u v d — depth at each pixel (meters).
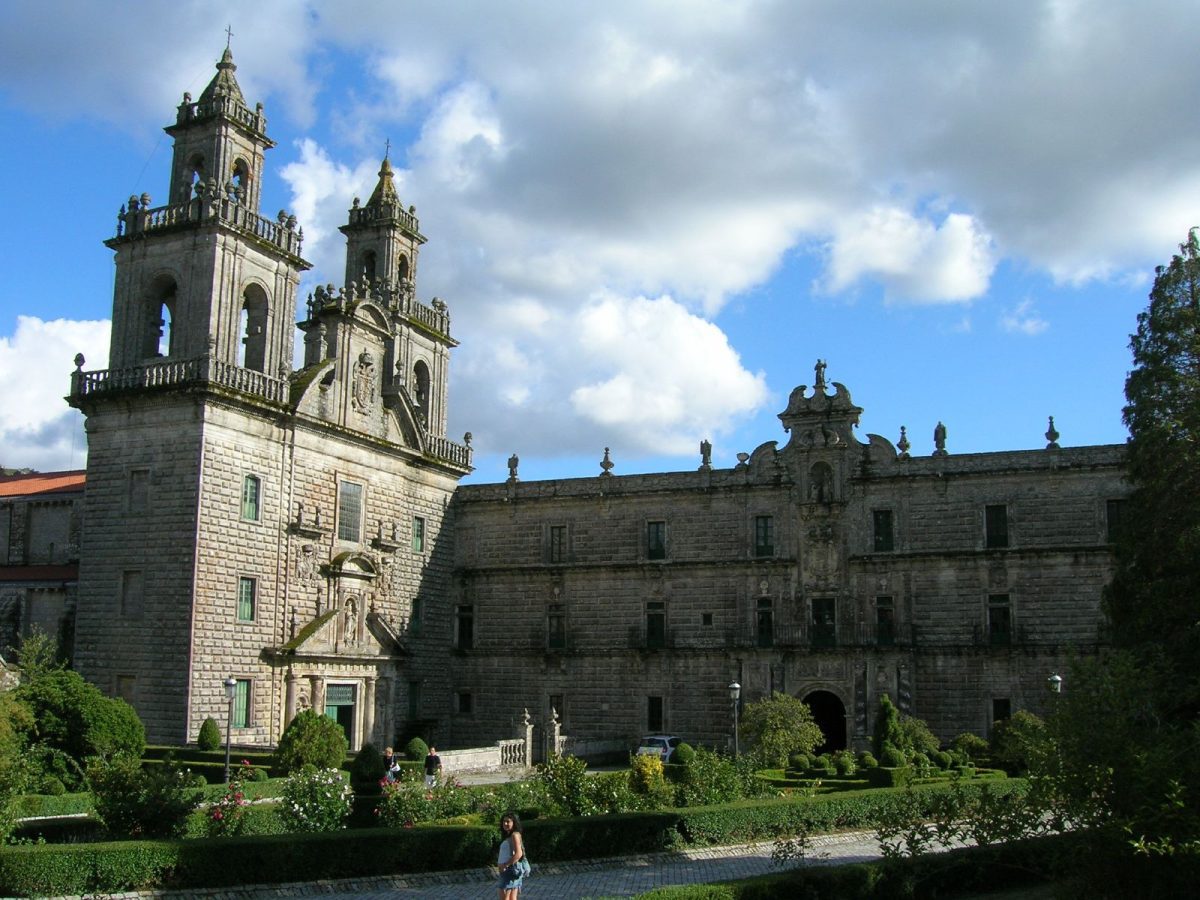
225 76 62.75
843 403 71.19
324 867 28.72
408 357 76.69
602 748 70.00
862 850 34.97
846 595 69.31
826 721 71.56
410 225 79.69
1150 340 46.97
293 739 47.72
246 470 59.25
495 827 31.84
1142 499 44.88
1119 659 22.19
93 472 59.03
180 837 29.22
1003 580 66.19
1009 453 67.12
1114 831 19.98
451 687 77.69
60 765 43.59
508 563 78.00
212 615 56.22
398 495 72.31
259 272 62.31
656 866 32.38
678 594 73.31
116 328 61.00
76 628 57.72
